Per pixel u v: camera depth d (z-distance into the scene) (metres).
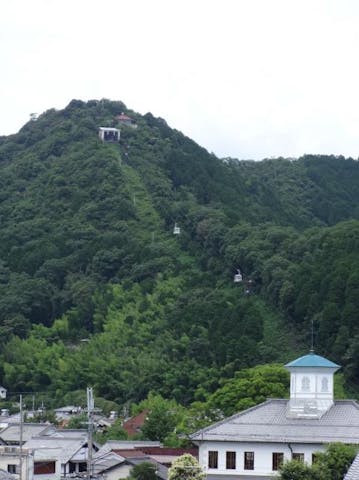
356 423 125.00
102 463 141.75
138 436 187.38
